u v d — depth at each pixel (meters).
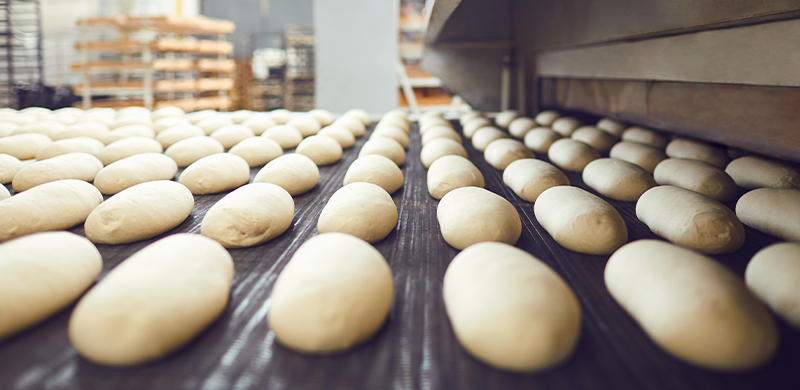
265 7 8.44
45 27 5.80
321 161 1.74
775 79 1.04
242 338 0.61
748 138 1.27
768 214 0.96
